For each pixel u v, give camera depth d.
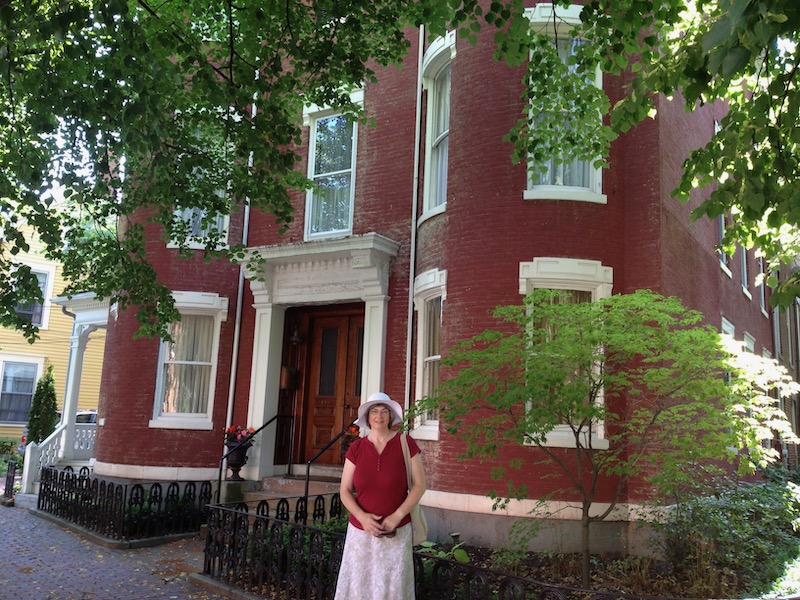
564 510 8.26
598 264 9.02
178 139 8.02
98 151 6.32
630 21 6.20
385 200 11.50
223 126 8.80
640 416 7.21
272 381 11.96
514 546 8.22
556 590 4.34
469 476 8.71
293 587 6.31
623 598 4.22
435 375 10.13
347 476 4.54
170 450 12.18
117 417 12.54
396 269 11.14
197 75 6.88
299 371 12.30
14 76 7.11
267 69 7.51
